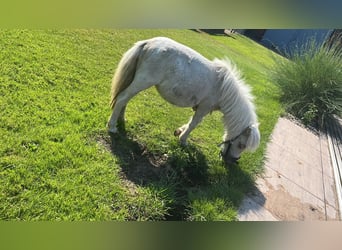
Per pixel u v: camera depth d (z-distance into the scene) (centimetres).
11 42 482
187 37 1127
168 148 411
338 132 852
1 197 259
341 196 524
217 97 389
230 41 1619
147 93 544
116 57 622
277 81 893
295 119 806
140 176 352
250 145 396
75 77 479
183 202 342
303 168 566
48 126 356
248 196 415
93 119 398
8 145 306
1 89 373
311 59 882
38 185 283
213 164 427
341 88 844
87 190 301
